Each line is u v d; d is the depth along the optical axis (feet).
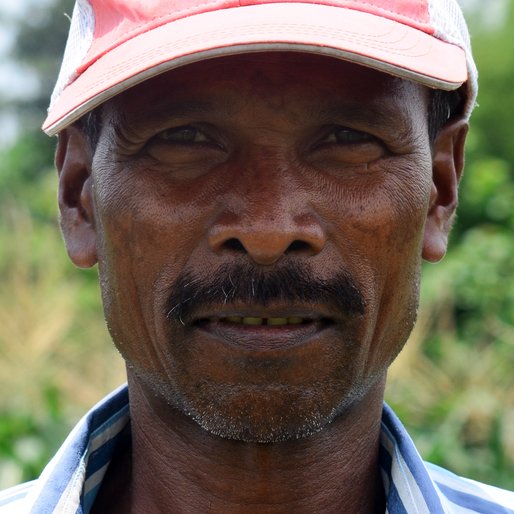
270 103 5.56
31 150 53.26
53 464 6.40
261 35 5.16
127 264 5.94
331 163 5.73
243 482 6.12
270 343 5.53
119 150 5.90
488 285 23.35
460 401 16.51
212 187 5.66
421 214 6.05
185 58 5.19
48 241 26.02
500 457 15.97
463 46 6.12
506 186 29.17
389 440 6.59
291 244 5.50
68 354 18.48
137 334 6.03
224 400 5.57
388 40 5.39
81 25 6.05
